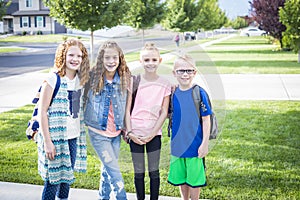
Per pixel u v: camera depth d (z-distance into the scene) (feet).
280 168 14.34
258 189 12.42
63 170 9.83
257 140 18.02
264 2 72.64
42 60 67.15
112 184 9.82
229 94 30.19
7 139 18.60
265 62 52.34
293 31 50.98
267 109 24.75
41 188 12.60
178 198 11.77
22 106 26.66
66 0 46.09
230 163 14.93
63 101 9.59
